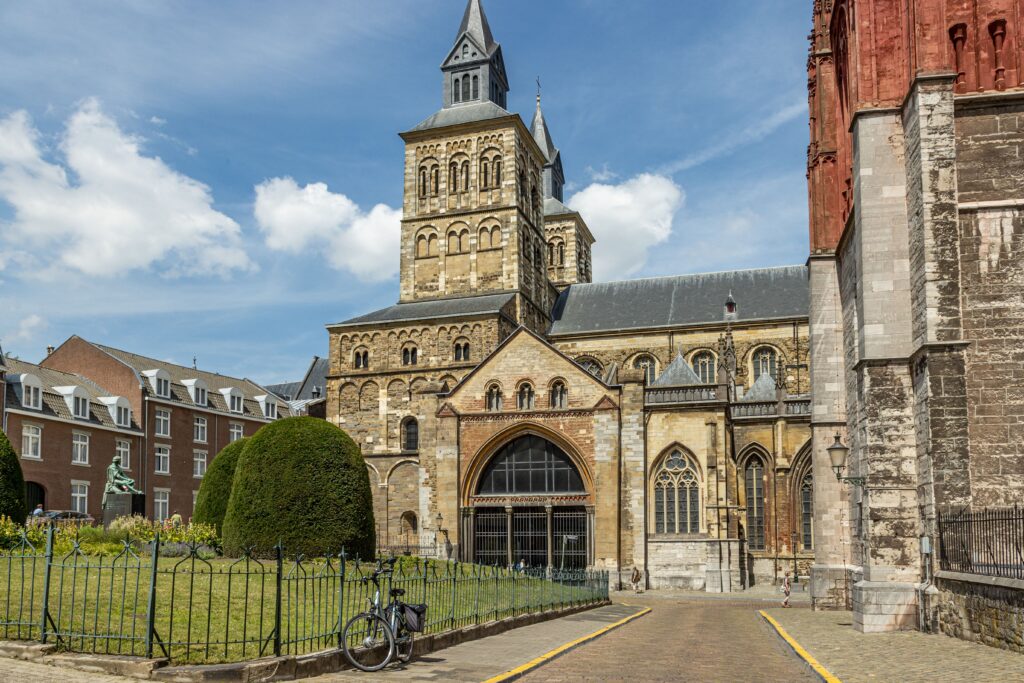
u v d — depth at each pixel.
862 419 30.72
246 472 38.62
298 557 18.67
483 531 65.56
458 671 18.78
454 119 90.31
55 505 74.31
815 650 23.19
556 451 65.25
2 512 40.59
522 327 66.31
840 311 41.84
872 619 28.73
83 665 16.59
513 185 86.50
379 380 80.25
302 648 18.86
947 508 26.89
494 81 93.69
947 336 27.58
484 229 86.88
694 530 61.88
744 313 83.44
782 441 68.44
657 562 61.62
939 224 28.08
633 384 63.44
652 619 37.59
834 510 41.12
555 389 65.31
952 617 25.50
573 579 43.59
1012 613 21.27
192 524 44.81
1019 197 28.62
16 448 71.00
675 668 20.33
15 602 21.38
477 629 25.69
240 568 32.25
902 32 30.91
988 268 28.47
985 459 27.73
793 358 80.25
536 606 33.91
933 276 27.88
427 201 89.50
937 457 27.12
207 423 94.12
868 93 30.97
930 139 28.42
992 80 29.83
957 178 28.94
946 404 27.23
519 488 65.56
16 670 16.09
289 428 38.97
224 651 17.77
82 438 77.75
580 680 18.30
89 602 21.86
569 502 63.75
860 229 30.45
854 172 31.72
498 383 66.31
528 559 64.31
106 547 35.34
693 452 62.50
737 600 53.91
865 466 30.11
